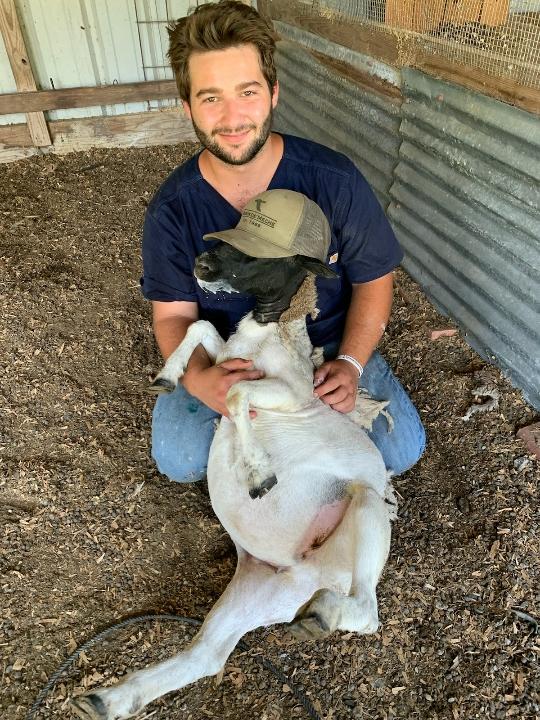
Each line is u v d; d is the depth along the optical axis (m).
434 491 2.54
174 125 5.63
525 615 2.12
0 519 2.45
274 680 1.98
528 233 2.76
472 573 2.25
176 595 2.23
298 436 1.99
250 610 1.85
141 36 5.30
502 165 2.83
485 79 2.84
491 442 2.73
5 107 5.14
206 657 1.76
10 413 2.92
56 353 3.27
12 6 4.77
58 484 2.58
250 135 1.88
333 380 2.07
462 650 2.04
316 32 4.27
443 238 3.41
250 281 1.82
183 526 2.44
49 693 1.94
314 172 2.08
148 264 2.24
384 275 2.30
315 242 1.81
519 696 1.92
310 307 1.99
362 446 2.04
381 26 3.50
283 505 1.91
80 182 5.01
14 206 4.61
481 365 3.17
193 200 2.10
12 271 3.85
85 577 2.27
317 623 1.54
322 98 4.48
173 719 1.89
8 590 2.22
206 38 1.73
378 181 4.04
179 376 2.08
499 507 2.46
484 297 3.15
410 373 3.13
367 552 1.74
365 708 1.92
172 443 2.40
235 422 1.87
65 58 5.24
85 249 4.13
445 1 3.06
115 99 5.34
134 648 2.06
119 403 2.99
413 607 2.16
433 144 3.30
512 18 2.91
